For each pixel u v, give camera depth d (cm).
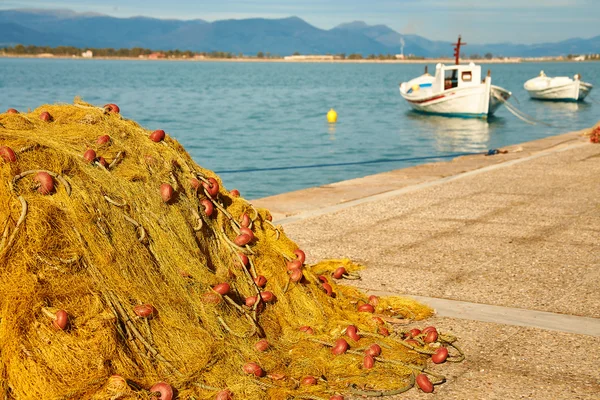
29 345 397
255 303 518
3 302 402
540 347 535
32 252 418
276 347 508
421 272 742
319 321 557
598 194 1178
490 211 1056
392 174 1491
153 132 564
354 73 16500
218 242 557
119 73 13275
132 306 444
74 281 427
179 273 488
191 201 540
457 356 520
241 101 5928
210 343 466
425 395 458
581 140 2170
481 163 1658
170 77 11744
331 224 984
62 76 11031
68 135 507
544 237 884
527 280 706
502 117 4369
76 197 451
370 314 584
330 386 466
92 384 395
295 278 564
